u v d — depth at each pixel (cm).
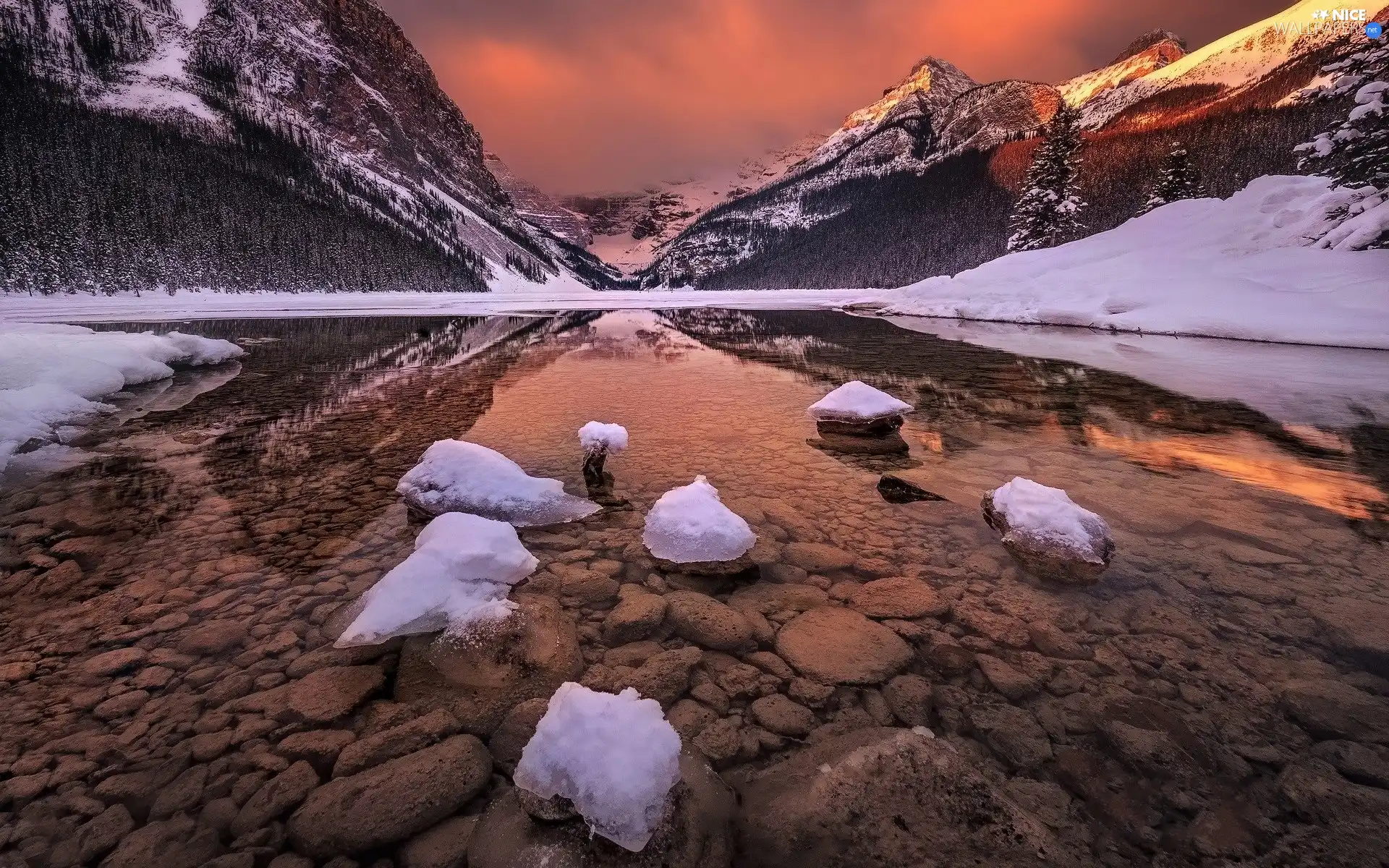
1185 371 1016
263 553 373
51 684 244
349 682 247
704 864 163
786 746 209
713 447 618
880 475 526
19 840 172
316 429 704
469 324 2644
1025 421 718
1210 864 163
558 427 710
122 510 445
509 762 207
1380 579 325
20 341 912
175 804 185
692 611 300
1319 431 643
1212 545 374
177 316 2972
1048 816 179
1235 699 232
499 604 292
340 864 166
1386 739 209
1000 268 2558
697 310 3897
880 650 268
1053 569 347
